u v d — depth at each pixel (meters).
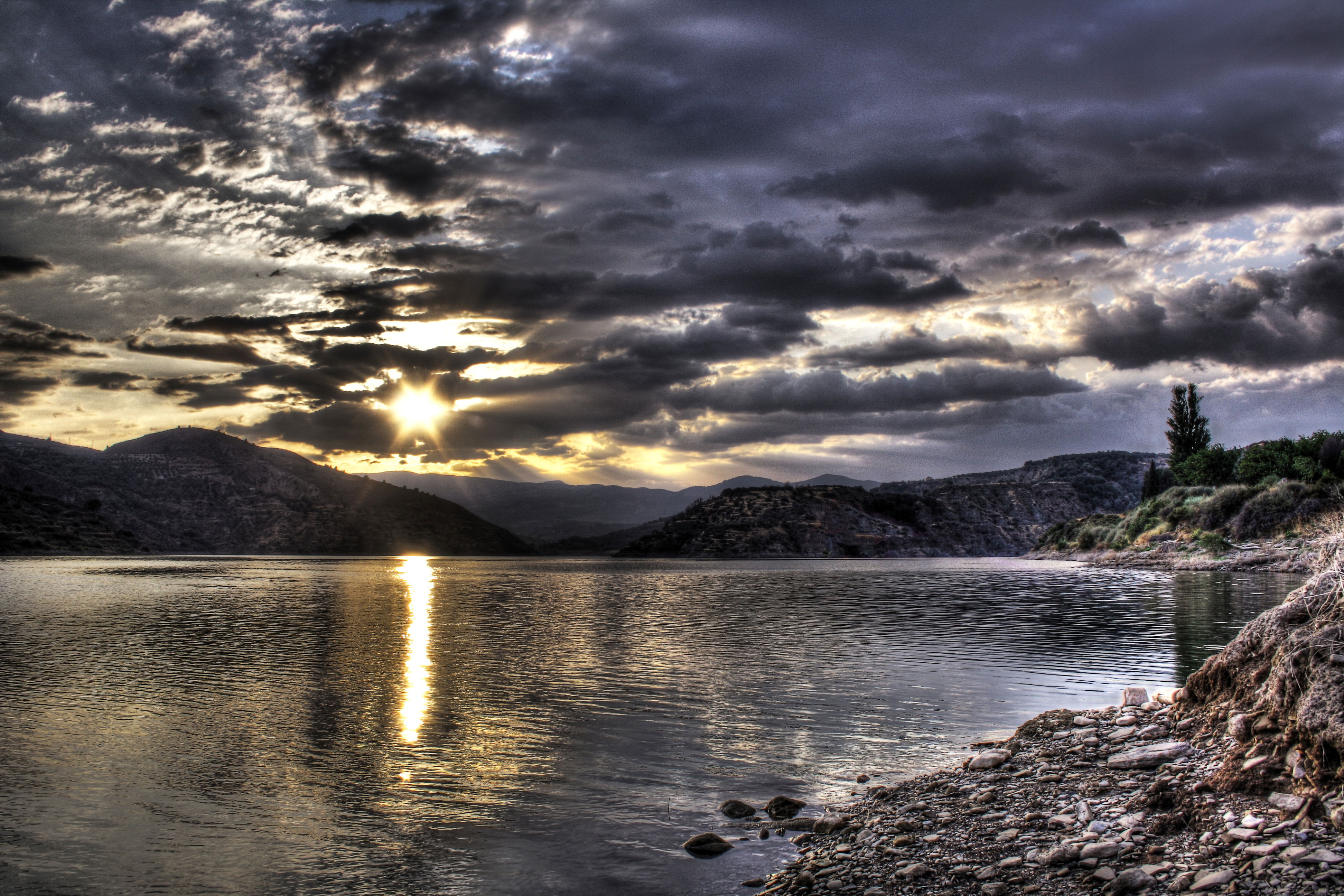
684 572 127.50
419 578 105.06
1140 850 8.59
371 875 9.95
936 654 28.00
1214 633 31.98
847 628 37.72
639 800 12.70
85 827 11.58
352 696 21.20
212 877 9.86
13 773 14.15
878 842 10.35
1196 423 129.00
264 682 23.33
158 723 17.98
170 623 40.62
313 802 12.66
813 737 16.38
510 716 18.58
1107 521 131.38
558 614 47.50
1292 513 82.19
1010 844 9.57
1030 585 71.56
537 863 10.30
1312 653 9.67
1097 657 26.30
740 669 25.28
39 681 23.38
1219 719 11.53
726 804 12.21
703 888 9.50
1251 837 8.08
